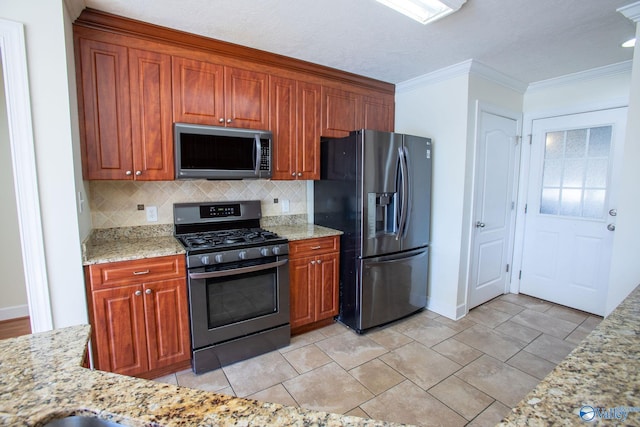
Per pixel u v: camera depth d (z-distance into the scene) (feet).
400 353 7.88
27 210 5.33
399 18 6.43
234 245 7.23
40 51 5.21
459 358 7.64
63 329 3.25
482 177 10.11
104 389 2.31
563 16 6.37
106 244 7.21
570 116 10.23
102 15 6.23
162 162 7.14
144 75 6.81
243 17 6.43
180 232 8.29
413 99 10.61
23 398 2.18
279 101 8.61
